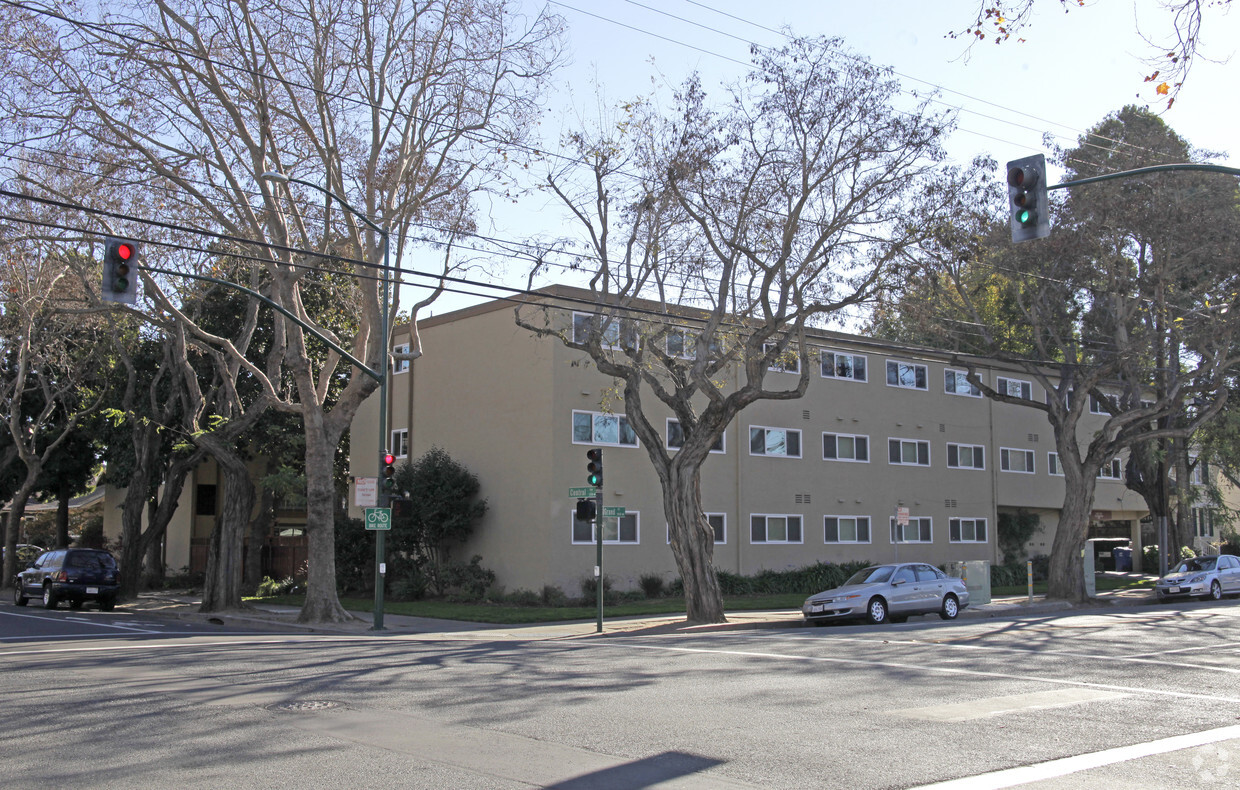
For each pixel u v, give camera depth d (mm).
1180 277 30250
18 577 32375
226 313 36375
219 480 48438
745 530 34250
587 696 11453
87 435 41406
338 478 43094
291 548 42625
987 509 42531
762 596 32594
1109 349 33469
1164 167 13055
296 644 18297
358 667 14078
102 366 37250
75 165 22266
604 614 26562
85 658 15188
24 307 29859
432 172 23484
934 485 40656
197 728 9219
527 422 30953
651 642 19125
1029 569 29469
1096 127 29500
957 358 36656
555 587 29516
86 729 9141
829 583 35125
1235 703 11312
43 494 48375
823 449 37094
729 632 22078
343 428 24500
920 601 25000
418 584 31766
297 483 36094
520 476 30953
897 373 40094
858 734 9242
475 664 14664
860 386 38688
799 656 15953
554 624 24250
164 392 36688
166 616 28125
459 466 32875
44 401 41000
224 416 32438
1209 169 12984
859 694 11734
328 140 22469
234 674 13117
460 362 34094
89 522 57531
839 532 37156
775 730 9414
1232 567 35562
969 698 11492
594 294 24125
